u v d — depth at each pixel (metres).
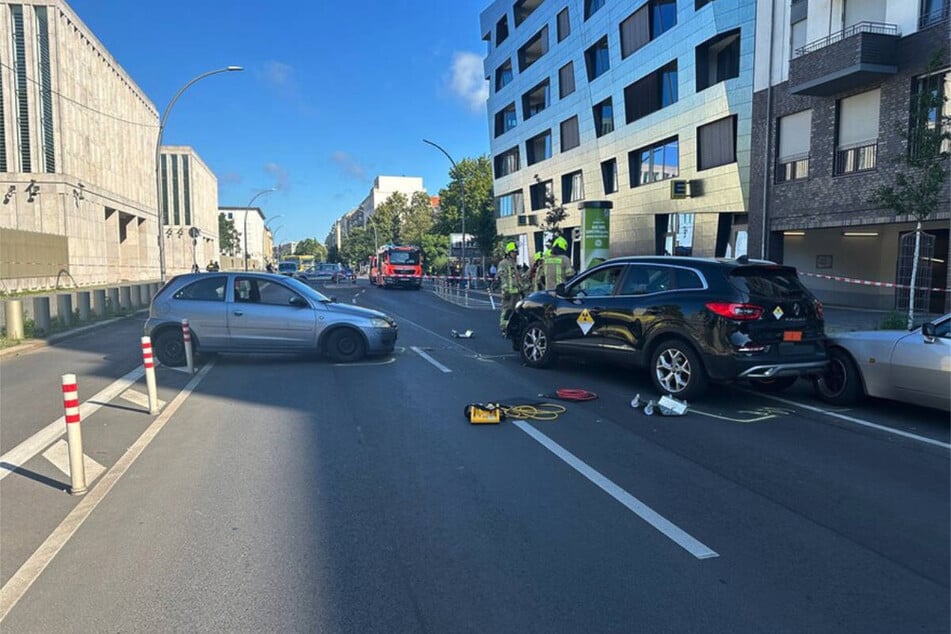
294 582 3.70
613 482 5.27
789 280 8.21
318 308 11.23
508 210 49.97
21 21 34.81
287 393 8.75
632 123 30.73
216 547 4.14
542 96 44.59
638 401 7.90
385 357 11.85
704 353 7.79
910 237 19.08
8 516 4.66
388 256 44.56
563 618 3.33
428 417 7.41
